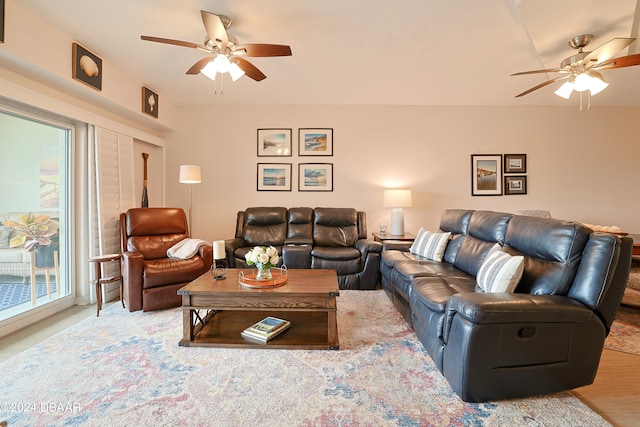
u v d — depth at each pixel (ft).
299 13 7.06
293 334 7.23
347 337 7.29
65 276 9.55
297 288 6.95
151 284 8.83
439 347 5.63
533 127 14.03
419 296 6.52
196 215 14.39
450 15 7.12
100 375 5.65
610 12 6.70
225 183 14.35
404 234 13.16
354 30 7.77
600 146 14.02
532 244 6.36
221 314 8.41
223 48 6.85
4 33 6.40
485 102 13.62
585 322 5.00
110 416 4.59
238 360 6.23
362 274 11.18
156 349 6.66
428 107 14.10
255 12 7.02
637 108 13.93
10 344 6.96
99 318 8.46
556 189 14.11
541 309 4.80
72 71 8.17
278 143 14.24
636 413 4.80
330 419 4.58
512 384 4.91
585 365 5.08
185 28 7.72
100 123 10.08
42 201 8.87
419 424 4.47
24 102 7.56
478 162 14.11
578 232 5.44
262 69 10.16
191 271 9.49
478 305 4.75
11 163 8.04
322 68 10.07
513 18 7.23
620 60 7.22
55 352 6.50
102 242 10.11
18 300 8.26
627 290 8.47
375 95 12.77
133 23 7.50
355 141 14.19
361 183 14.25
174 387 5.31
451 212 11.02
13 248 8.17
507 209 14.16
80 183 9.82
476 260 8.11
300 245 12.12
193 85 11.71
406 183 14.21
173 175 14.33
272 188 14.32
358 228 13.04
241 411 4.73
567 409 4.78
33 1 6.63
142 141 13.12
